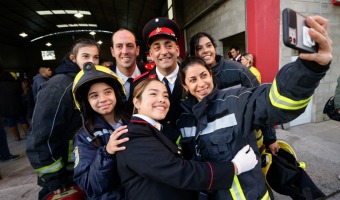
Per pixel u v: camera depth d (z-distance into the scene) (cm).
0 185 284
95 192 96
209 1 566
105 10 1266
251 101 89
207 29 609
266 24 366
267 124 86
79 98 115
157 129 100
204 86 110
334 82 436
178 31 172
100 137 111
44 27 1567
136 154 87
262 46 368
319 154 288
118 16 1434
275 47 378
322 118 435
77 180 103
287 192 135
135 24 1638
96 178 93
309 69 65
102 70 115
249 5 372
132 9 1230
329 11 409
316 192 132
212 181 84
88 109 116
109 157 94
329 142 326
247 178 96
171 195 92
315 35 59
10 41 1602
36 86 350
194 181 83
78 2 1088
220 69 180
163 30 156
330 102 234
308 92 70
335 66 433
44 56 1912
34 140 123
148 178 88
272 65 380
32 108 538
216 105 104
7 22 1216
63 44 1945
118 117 125
